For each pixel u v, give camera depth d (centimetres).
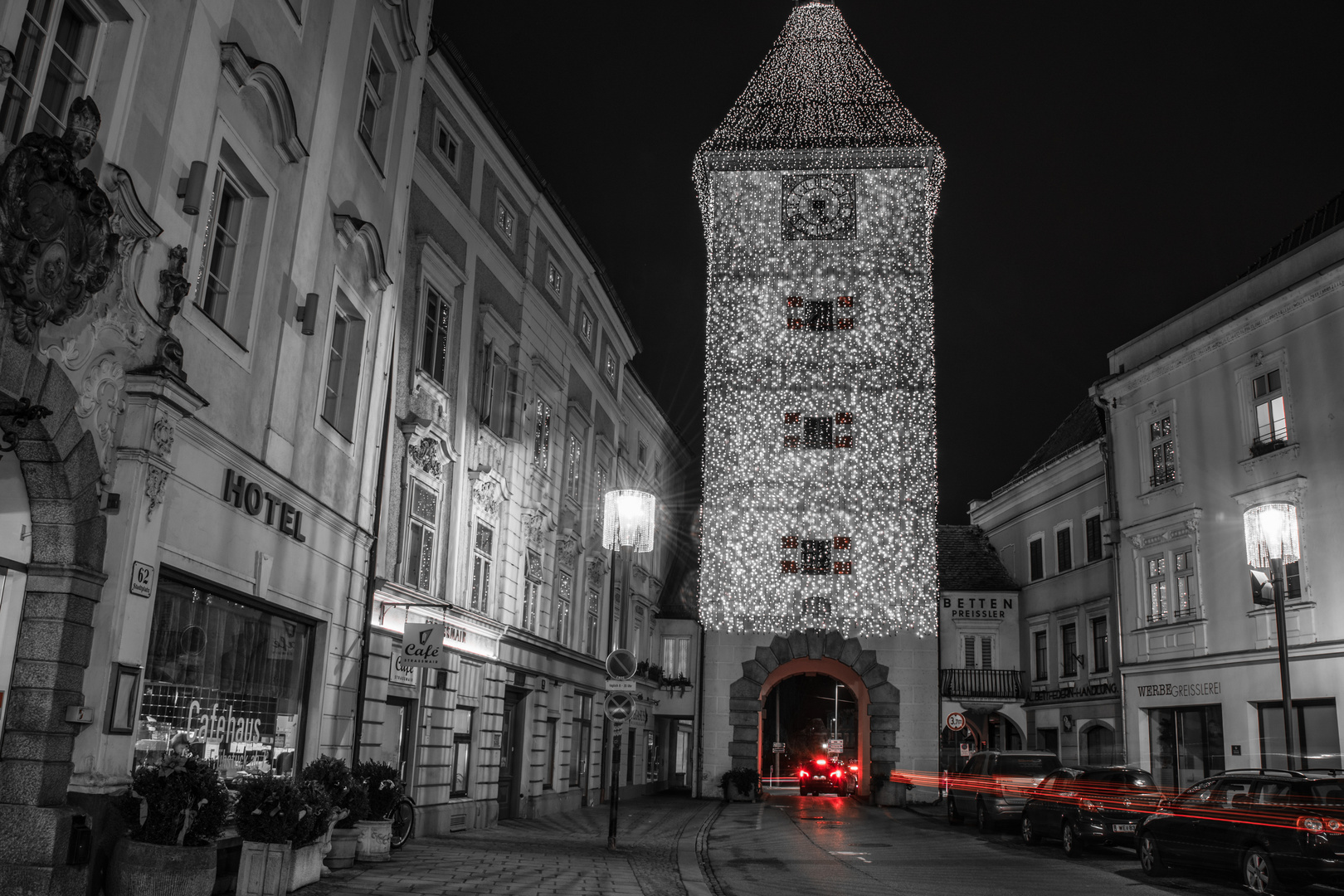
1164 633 2927
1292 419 2505
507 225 2488
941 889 1518
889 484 3788
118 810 949
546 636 2744
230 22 1186
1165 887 1560
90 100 873
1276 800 1448
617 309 3428
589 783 3209
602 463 3416
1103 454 3400
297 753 1445
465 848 1767
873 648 3712
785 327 3888
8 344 805
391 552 1802
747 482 3816
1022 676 3953
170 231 1052
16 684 884
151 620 1012
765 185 3991
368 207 1686
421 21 1902
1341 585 2330
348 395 1633
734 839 2336
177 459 1070
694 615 4516
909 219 3938
